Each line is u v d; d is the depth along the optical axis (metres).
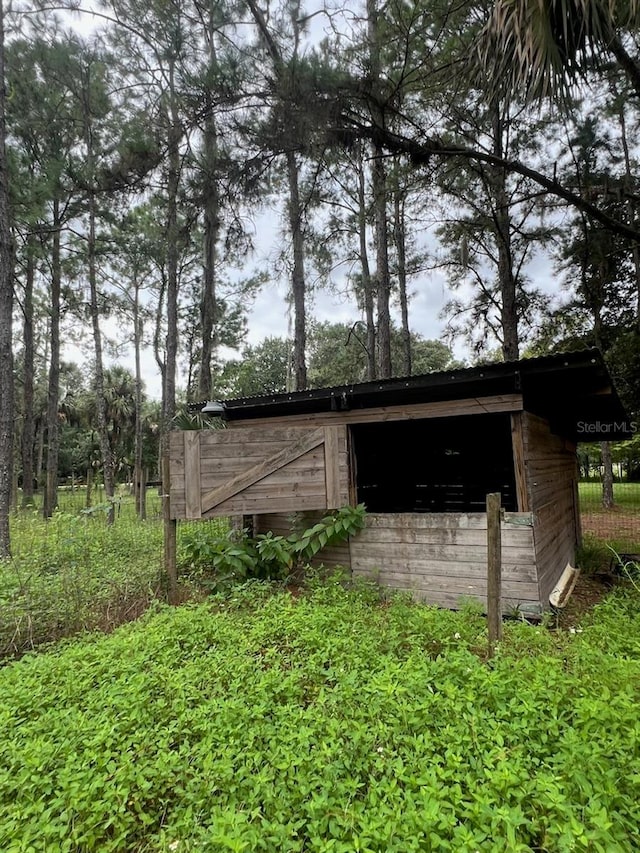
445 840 1.65
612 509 15.45
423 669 2.85
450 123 9.18
